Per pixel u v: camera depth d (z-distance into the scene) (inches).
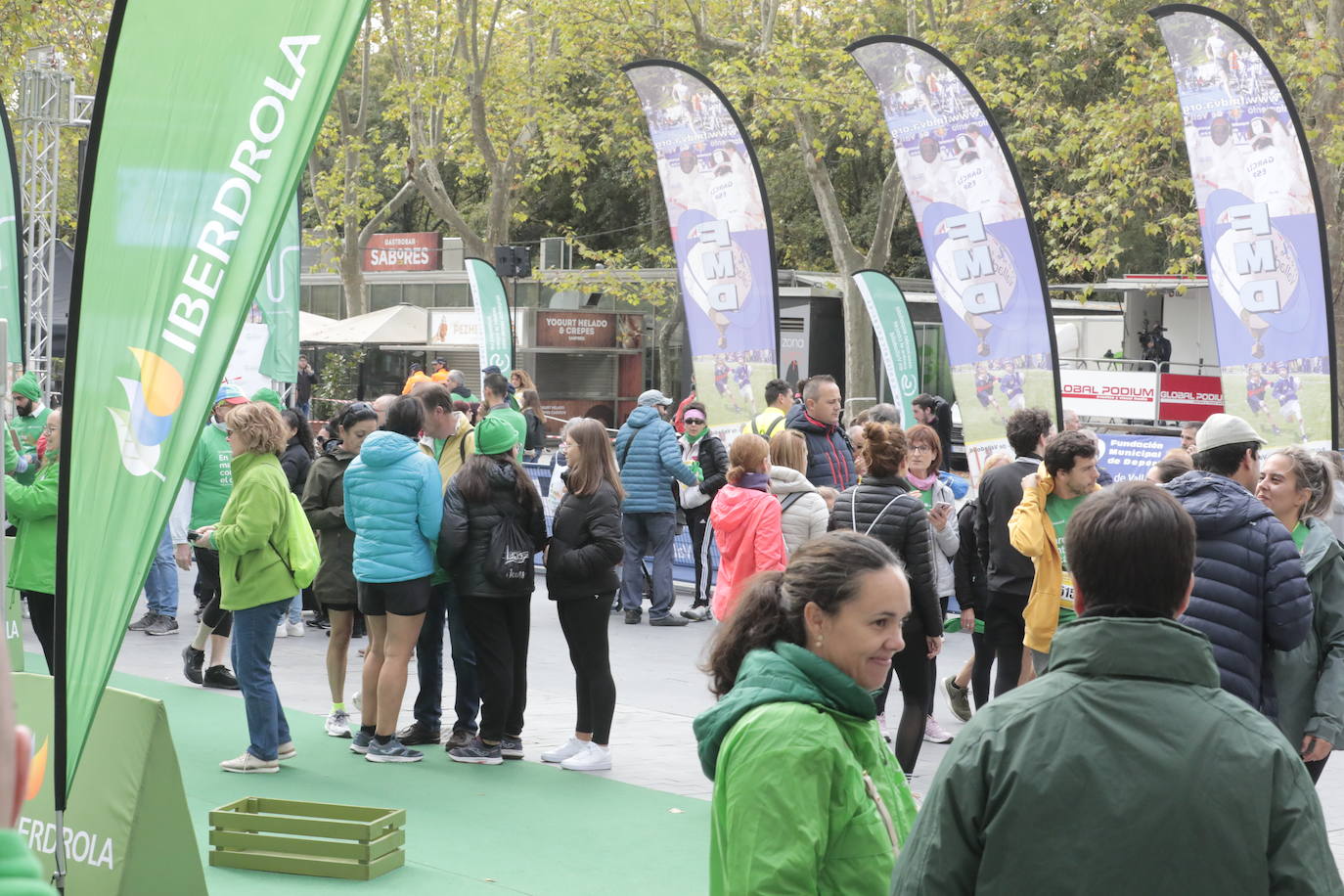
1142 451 625.9
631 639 483.5
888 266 1635.1
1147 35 1177.4
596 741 310.2
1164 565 96.0
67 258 928.3
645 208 1710.1
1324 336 403.9
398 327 1341.0
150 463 181.6
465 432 452.1
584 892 231.5
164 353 181.6
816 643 106.3
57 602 184.5
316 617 497.0
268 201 181.5
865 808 100.4
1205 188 418.6
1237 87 410.9
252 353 595.2
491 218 1238.9
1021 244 434.3
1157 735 91.0
